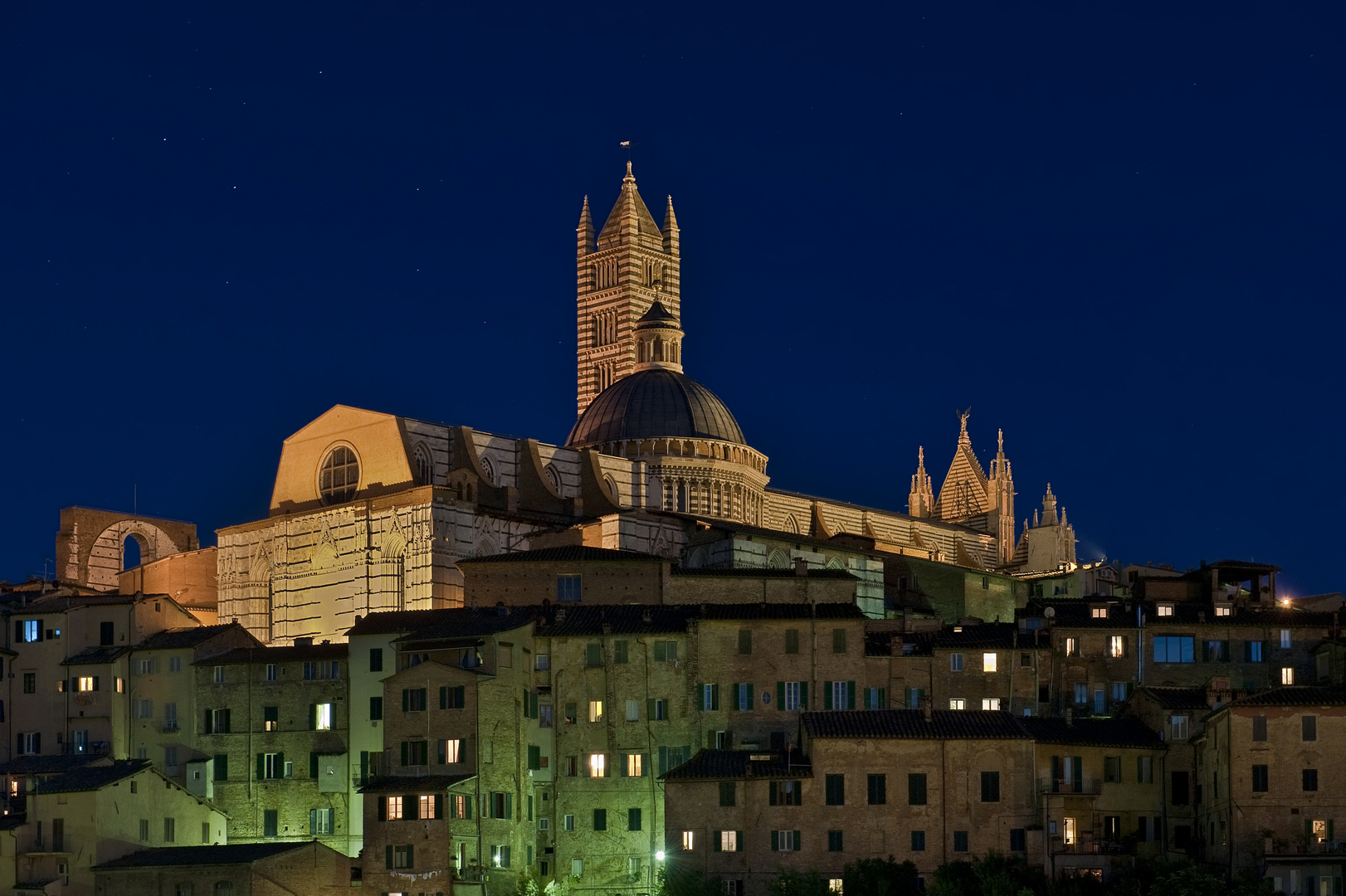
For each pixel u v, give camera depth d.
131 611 169.62
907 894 140.00
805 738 148.88
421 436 198.62
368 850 145.50
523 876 148.38
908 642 162.38
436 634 154.88
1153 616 164.88
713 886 140.25
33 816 147.25
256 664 162.12
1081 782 149.12
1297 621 165.00
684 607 163.50
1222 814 145.12
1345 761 144.00
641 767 154.75
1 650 170.88
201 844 155.62
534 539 195.50
